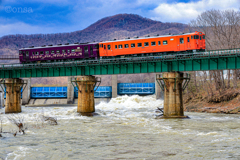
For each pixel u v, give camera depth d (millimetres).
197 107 76125
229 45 78625
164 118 52312
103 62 60906
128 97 100625
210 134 34312
